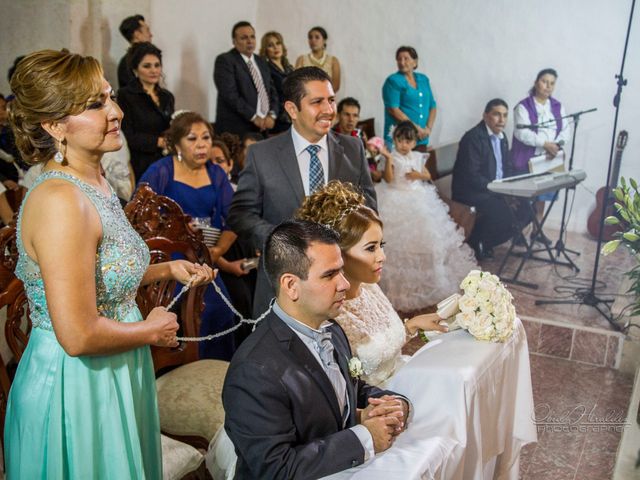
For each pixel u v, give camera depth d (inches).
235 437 59.2
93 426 63.1
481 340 83.2
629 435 96.0
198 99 249.8
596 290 187.9
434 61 213.9
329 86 106.6
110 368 64.2
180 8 235.0
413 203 192.9
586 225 194.7
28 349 64.4
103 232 62.2
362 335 80.7
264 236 103.3
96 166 64.0
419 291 191.9
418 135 216.8
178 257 128.2
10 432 65.7
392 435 63.2
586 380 153.7
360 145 116.5
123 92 183.9
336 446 58.5
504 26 203.6
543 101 200.7
